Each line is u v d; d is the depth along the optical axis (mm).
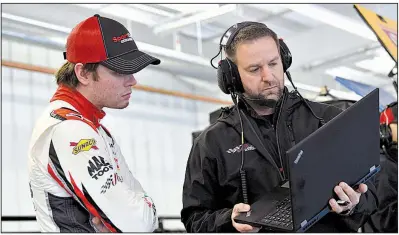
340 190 1228
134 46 1452
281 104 1502
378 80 5977
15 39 4137
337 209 1229
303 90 5820
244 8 4449
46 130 1335
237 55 1474
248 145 1502
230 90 1527
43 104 5551
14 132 5309
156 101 6637
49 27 4129
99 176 1306
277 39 1499
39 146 1344
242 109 1556
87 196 1294
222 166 1517
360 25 4836
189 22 4504
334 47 5504
